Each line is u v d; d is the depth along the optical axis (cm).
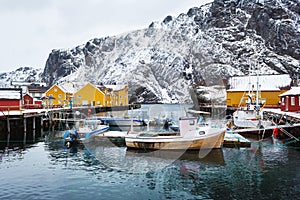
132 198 923
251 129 2175
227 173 1213
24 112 2728
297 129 1958
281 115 2605
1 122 2252
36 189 1014
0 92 3145
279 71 10500
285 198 943
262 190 1013
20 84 6147
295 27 12006
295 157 1523
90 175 1157
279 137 2144
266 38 11950
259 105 2998
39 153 1639
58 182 1085
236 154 1579
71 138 1820
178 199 923
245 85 5262
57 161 1429
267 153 1616
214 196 953
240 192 995
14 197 941
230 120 2698
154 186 1019
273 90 4834
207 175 1180
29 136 2362
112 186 1019
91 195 949
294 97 3134
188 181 1091
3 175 1187
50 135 2430
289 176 1178
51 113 2992
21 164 1373
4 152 1673
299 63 10806
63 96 4191
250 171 1248
